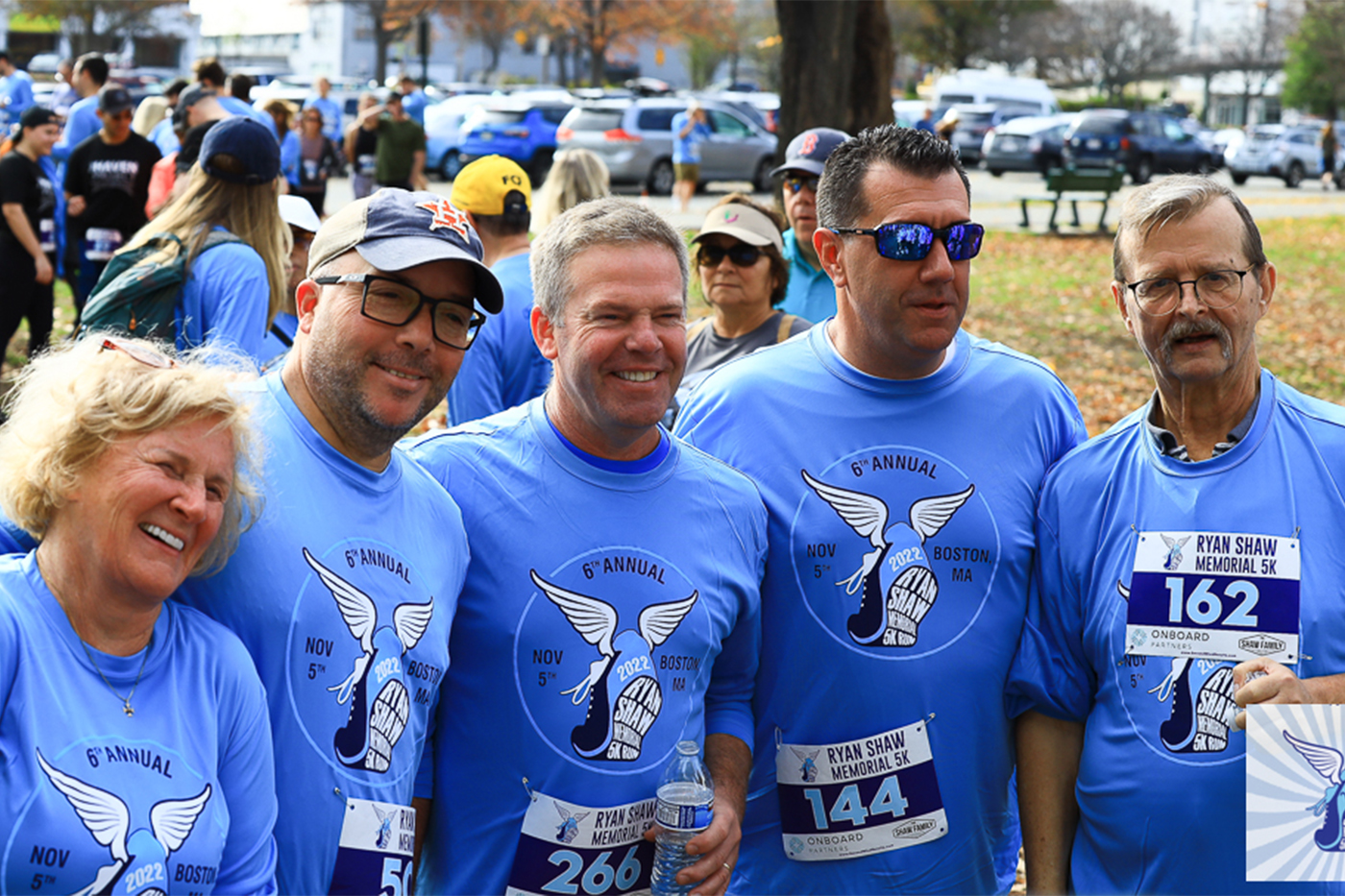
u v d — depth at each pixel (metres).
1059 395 3.02
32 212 8.53
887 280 2.73
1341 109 55.44
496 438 2.69
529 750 2.53
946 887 2.82
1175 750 2.57
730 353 4.71
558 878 2.50
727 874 2.62
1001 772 2.89
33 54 57.78
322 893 2.23
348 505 2.35
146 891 1.91
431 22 60.47
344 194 23.09
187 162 6.60
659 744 2.56
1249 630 2.53
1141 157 33.28
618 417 2.50
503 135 26.36
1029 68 66.88
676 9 52.41
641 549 2.60
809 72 10.61
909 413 2.87
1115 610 2.67
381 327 2.29
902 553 2.79
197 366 2.10
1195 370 2.56
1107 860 2.67
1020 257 18.52
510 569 2.57
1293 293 16.44
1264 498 2.58
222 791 2.09
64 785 1.88
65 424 1.96
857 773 2.80
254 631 2.21
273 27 62.56
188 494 1.99
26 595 1.98
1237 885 2.52
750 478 2.86
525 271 4.51
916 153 2.71
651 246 2.50
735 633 2.78
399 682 2.33
